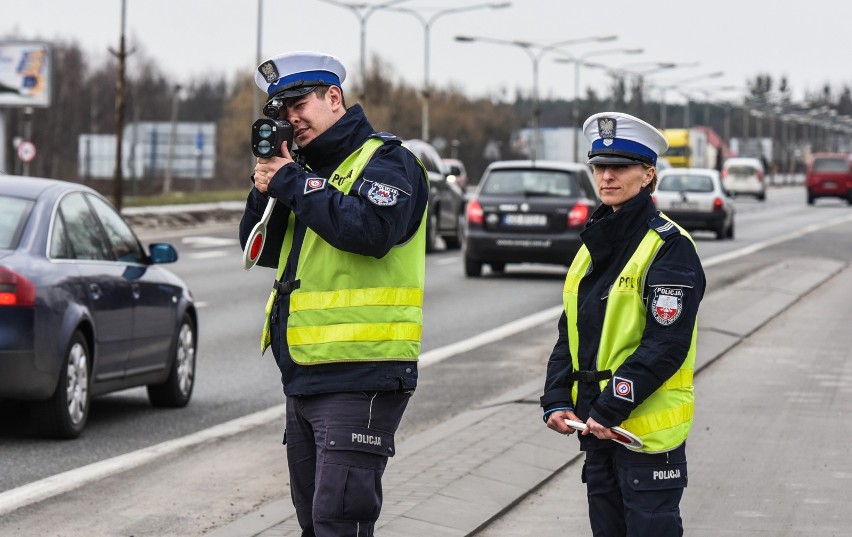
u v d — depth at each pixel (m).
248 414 13.59
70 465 10.97
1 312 11.22
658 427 6.02
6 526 9.02
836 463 10.62
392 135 6.41
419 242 6.43
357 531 6.27
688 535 8.58
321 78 6.36
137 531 8.95
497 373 16.17
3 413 13.25
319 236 6.26
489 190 29.61
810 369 15.47
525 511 9.20
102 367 12.48
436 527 8.49
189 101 173.38
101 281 12.42
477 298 25.69
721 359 16.25
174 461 11.22
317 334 6.26
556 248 28.91
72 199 12.66
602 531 6.27
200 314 22.58
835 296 23.81
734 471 10.31
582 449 6.25
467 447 10.88
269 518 8.74
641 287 6.01
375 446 6.27
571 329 6.21
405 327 6.30
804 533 8.65
